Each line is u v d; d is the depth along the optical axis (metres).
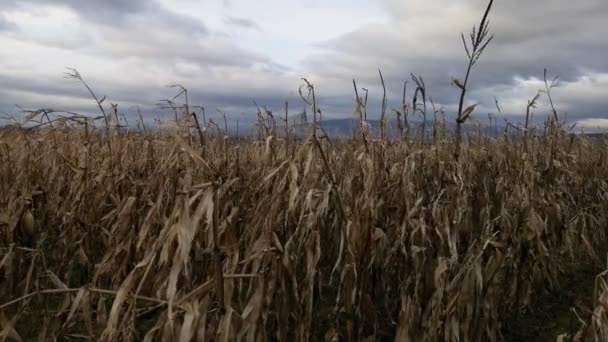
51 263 5.82
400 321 3.79
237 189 4.79
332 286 5.21
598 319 3.16
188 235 2.56
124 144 6.33
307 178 3.84
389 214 4.71
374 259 4.11
